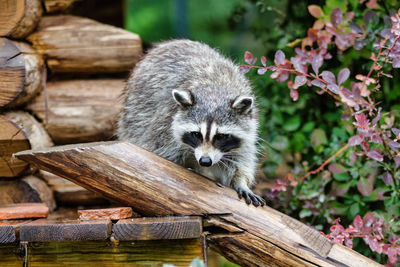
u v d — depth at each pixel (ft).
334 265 11.46
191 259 11.34
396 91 15.99
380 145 14.15
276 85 19.01
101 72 17.48
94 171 11.84
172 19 41.50
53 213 15.55
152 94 15.11
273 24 20.42
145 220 11.48
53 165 11.80
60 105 16.84
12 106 14.98
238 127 13.60
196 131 13.28
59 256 11.78
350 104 13.11
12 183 15.23
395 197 14.76
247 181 14.28
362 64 16.22
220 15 39.78
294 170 16.44
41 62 16.40
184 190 12.00
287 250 11.62
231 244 11.82
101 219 11.69
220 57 15.90
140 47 17.35
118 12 26.32
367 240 13.03
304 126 17.98
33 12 15.56
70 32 16.78
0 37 14.57
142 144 14.87
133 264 11.54
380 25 15.39
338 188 15.39
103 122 16.99
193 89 14.05
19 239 11.53
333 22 14.55
